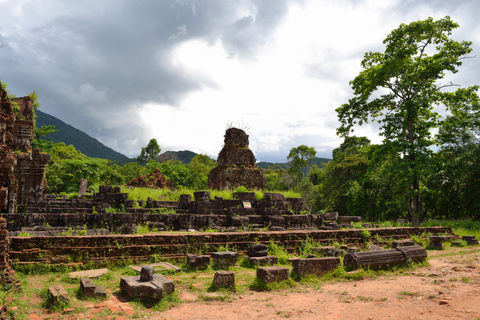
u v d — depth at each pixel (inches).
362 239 549.3
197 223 605.9
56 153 1610.5
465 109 1166.3
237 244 431.2
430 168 950.4
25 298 238.2
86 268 334.3
